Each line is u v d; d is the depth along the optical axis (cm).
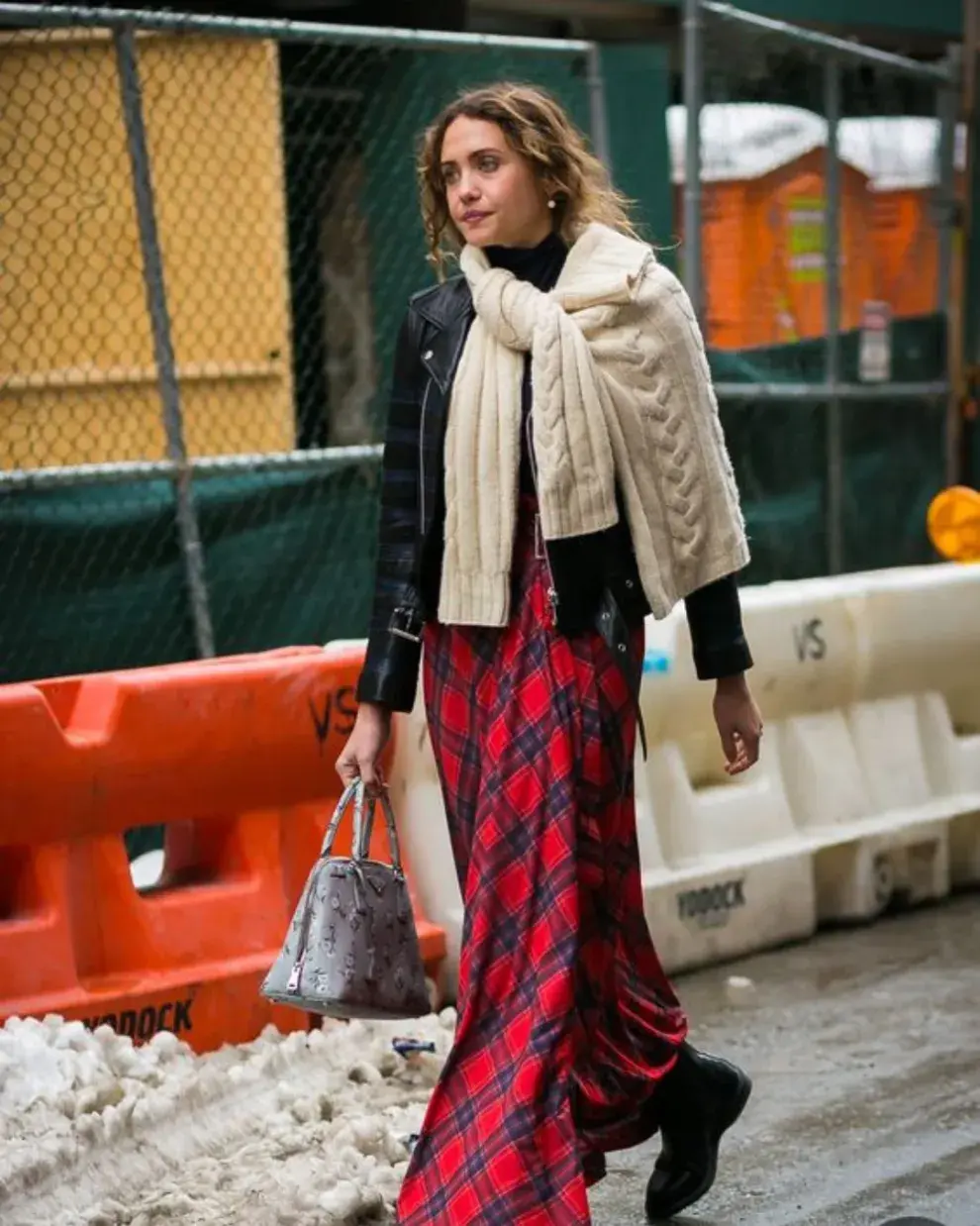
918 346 1323
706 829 752
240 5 1052
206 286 979
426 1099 544
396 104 1040
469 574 412
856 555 1246
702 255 1057
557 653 411
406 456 429
